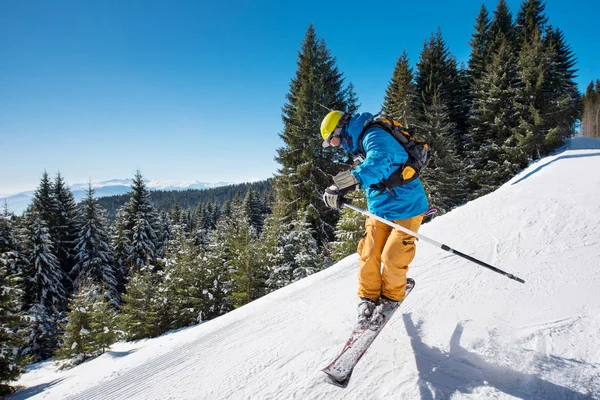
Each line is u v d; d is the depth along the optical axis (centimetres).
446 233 526
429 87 2764
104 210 3453
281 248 1794
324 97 2430
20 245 2366
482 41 3334
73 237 3253
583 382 170
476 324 244
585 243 376
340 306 334
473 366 197
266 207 6228
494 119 2330
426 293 312
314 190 2191
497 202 659
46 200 3175
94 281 2809
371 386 197
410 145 221
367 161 208
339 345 257
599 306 240
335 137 239
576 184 683
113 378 302
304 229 1802
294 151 2325
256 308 398
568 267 320
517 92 2238
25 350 1998
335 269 484
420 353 220
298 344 271
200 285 1797
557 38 3172
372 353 229
